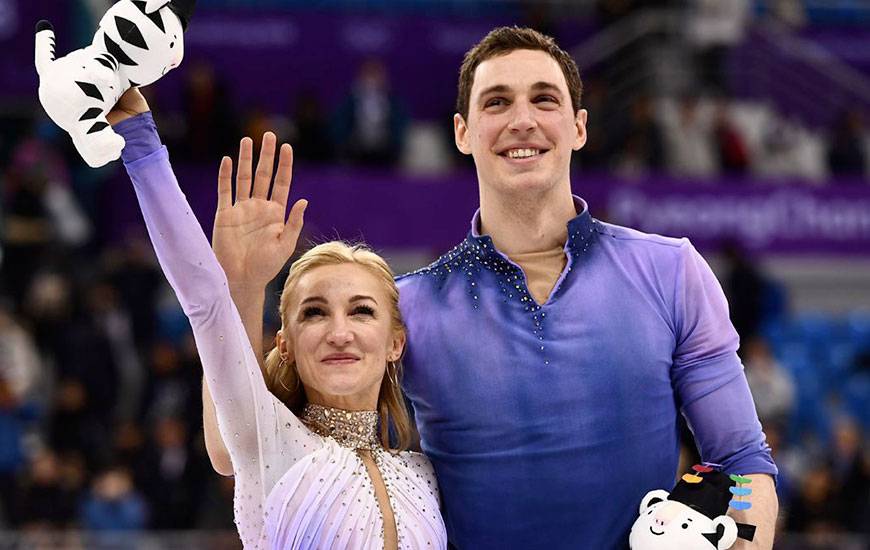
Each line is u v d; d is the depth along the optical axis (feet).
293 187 69.87
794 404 64.34
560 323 19.85
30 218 63.46
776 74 84.23
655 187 72.79
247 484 18.95
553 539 19.66
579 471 19.49
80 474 50.26
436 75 86.07
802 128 84.07
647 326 19.88
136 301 60.70
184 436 51.26
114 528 47.44
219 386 18.57
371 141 73.67
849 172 79.15
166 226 18.15
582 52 81.92
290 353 20.16
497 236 20.52
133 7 17.51
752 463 19.69
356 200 70.54
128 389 58.80
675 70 81.82
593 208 70.95
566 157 20.04
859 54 90.02
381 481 19.44
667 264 20.26
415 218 70.95
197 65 71.00
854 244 74.79
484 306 20.13
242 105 83.61
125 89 17.80
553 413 19.54
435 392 20.07
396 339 20.31
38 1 75.41
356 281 19.70
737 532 18.54
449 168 77.30
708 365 19.94
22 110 75.25
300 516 18.65
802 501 52.26
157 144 18.28
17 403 54.90
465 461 19.84
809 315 73.41
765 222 74.02
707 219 73.31
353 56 85.25
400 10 89.04
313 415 19.81
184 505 49.34
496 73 19.89
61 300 60.29
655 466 19.77
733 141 77.00
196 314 18.39
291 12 84.69
